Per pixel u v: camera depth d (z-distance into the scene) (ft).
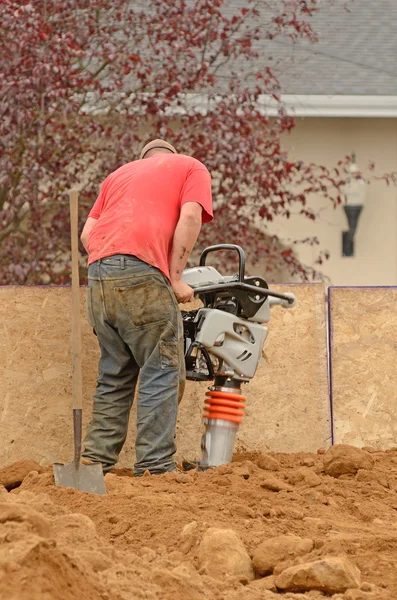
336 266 119.14
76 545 28.02
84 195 80.74
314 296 54.60
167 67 82.28
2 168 76.28
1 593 21.07
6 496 34.35
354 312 54.95
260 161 89.45
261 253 88.69
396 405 55.01
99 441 46.73
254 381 53.93
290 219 117.70
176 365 44.80
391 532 34.35
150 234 44.65
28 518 26.18
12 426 51.01
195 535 31.71
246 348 47.26
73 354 40.29
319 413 54.29
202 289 45.80
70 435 51.49
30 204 79.61
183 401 53.21
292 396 54.19
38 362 51.34
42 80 76.23
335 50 124.36
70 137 78.89
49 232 81.15
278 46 122.11
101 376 47.11
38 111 78.54
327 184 118.73
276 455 52.54
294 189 116.16
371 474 43.91
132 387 47.42
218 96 88.53
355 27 129.29
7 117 75.00
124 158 79.61
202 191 45.83
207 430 48.06
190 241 44.96
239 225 84.94
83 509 35.06
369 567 30.30
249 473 43.70
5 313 51.11
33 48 75.46
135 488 39.55
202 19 83.71
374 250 119.75
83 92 79.71
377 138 119.75
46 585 21.79
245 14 88.28
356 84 118.32
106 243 45.11
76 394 39.96
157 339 44.47
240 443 53.72
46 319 51.49
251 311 47.01
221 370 47.80
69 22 81.51
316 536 33.53
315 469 47.16
